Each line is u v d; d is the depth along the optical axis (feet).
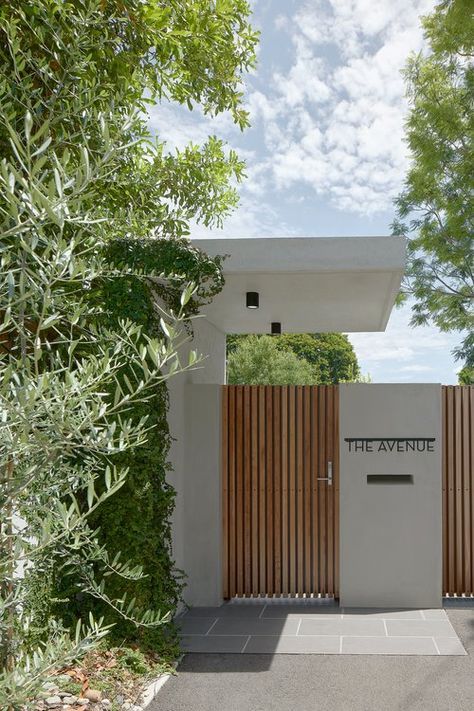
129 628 17.13
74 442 8.43
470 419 24.34
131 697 14.19
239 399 24.66
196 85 23.56
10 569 9.40
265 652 17.80
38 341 8.05
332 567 24.02
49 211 6.96
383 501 22.74
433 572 22.50
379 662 16.90
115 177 12.62
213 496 23.36
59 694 13.25
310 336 104.73
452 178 53.06
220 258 19.70
